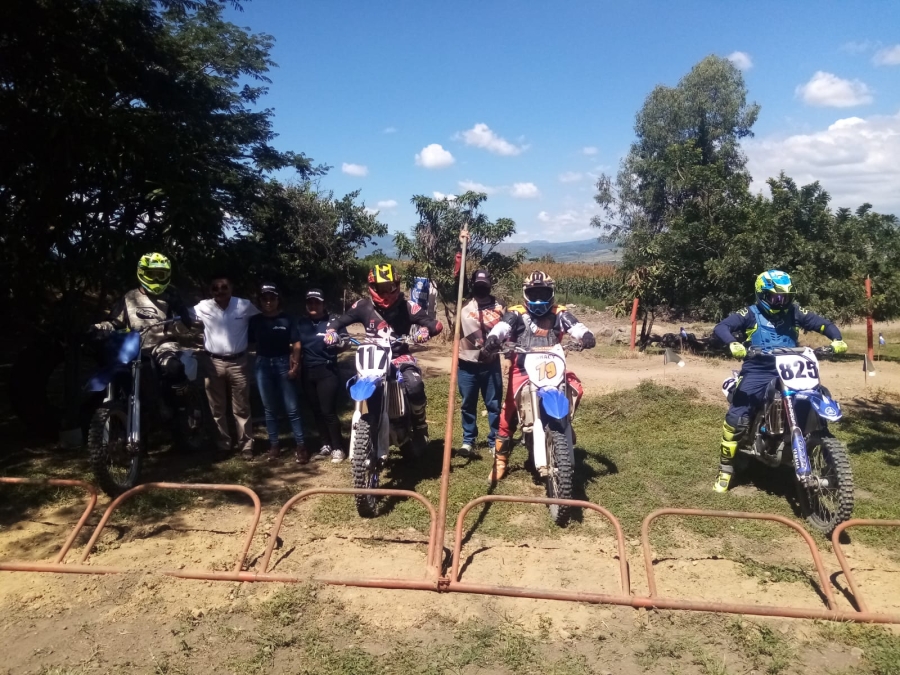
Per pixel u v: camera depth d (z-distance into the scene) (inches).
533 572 181.5
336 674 138.0
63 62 324.8
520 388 225.3
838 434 314.7
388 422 226.7
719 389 385.7
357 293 975.6
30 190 287.9
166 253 299.3
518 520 214.7
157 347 257.4
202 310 272.5
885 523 167.5
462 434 318.7
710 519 215.5
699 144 1315.2
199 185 316.2
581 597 158.6
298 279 889.5
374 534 205.9
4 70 308.2
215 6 571.2
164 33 461.4
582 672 138.8
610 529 208.2
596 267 1525.6
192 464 271.4
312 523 214.5
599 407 355.9
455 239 639.8
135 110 311.7
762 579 176.7
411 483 249.1
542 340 233.6
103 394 231.1
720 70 1304.1
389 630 154.3
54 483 188.7
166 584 172.1
